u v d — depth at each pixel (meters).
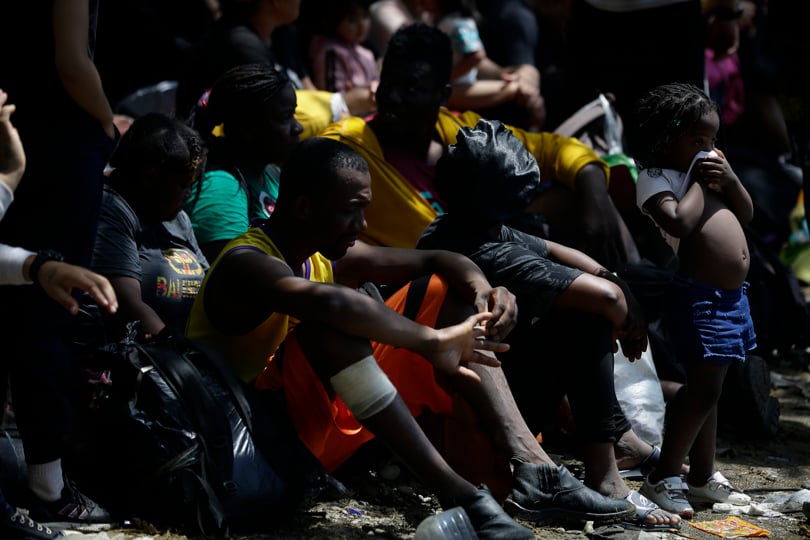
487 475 13.02
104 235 13.71
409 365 12.78
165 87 22.19
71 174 11.97
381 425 11.61
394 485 14.30
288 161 12.62
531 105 24.30
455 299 12.98
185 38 24.62
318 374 12.09
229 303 12.55
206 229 15.69
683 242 13.99
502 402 12.69
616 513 12.71
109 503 12.59
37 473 11.91
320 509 13.22
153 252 14.48
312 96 19.97
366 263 13.70
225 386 12.23
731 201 13.98
